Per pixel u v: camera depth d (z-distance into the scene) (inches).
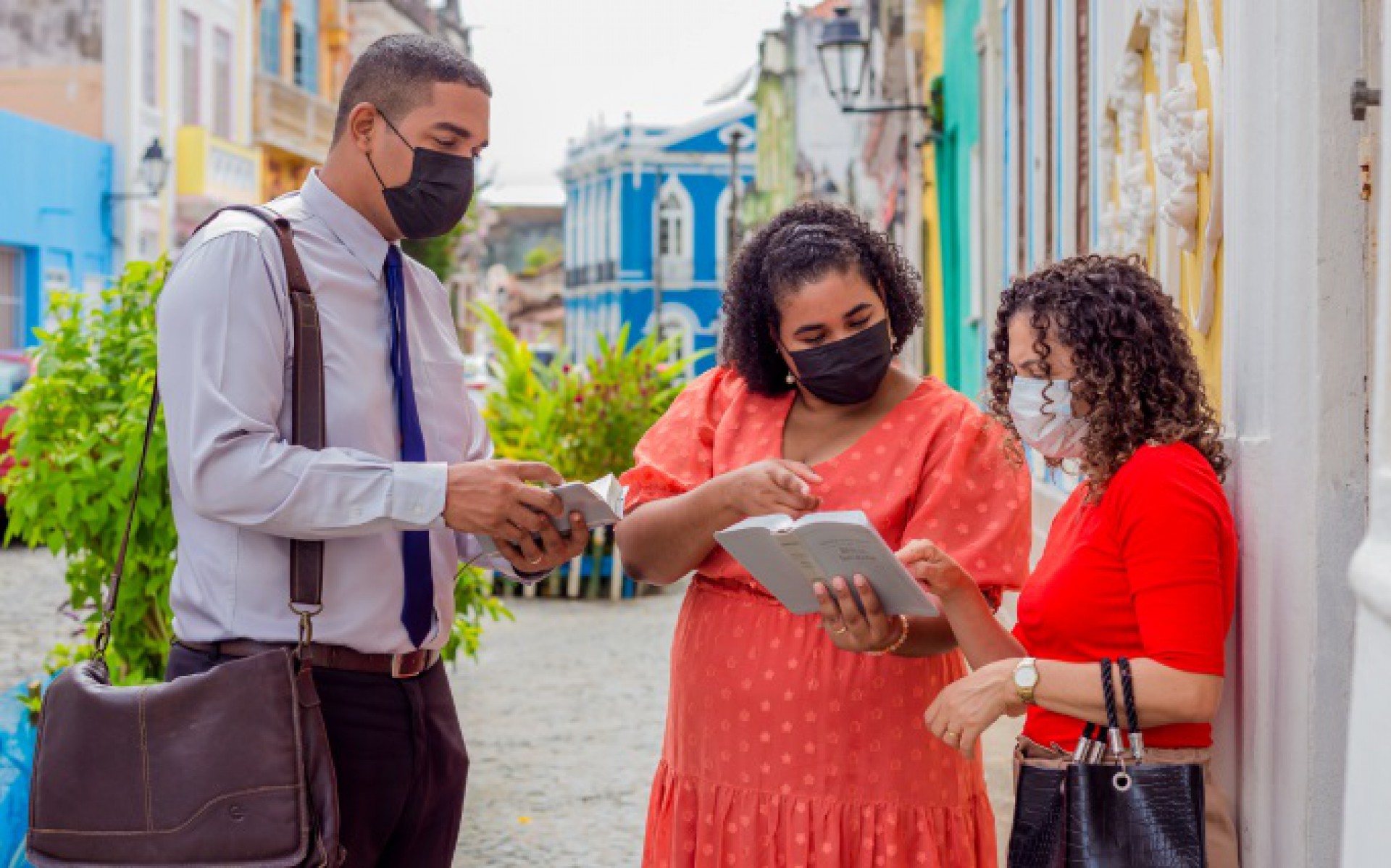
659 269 2036.2
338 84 1373.0
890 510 107.4
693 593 115.9
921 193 618.5
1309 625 99.5
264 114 1151.0
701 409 118.6
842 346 106.3
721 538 100.8
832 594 99.7
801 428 113.6
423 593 109.0
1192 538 91.7
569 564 387.2
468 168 109.7
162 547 183.9
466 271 1974.7
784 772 108.0
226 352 100.6
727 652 111.0
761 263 111.4
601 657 306.7
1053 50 298.0
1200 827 92.4
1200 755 97.2
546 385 445.4
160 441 180.5
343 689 105.3
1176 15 150.3
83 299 194.4
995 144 410.0
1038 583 101.0
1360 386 99.6
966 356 480.7
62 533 187.2
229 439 99.6
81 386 187.2
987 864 111.7
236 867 97.0
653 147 2142.0
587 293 2308.1
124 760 98.5
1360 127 100.1
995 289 414.3
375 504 100.3
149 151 897.5
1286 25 104.3
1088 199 253.0
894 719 107.0
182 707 98.7
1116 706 92.1
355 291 107.9
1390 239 68.3
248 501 99.5
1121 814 93.0
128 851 98.0
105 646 108.8
